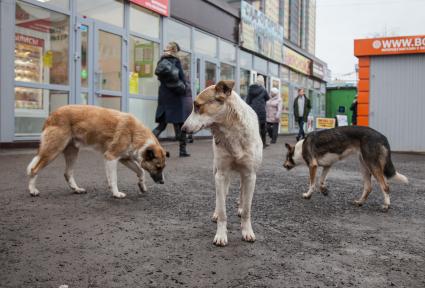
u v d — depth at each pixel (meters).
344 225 4.12
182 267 2.81
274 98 14.85
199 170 7.20
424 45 11.93
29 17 8.95
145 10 12.27
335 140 5.35
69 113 4.96
